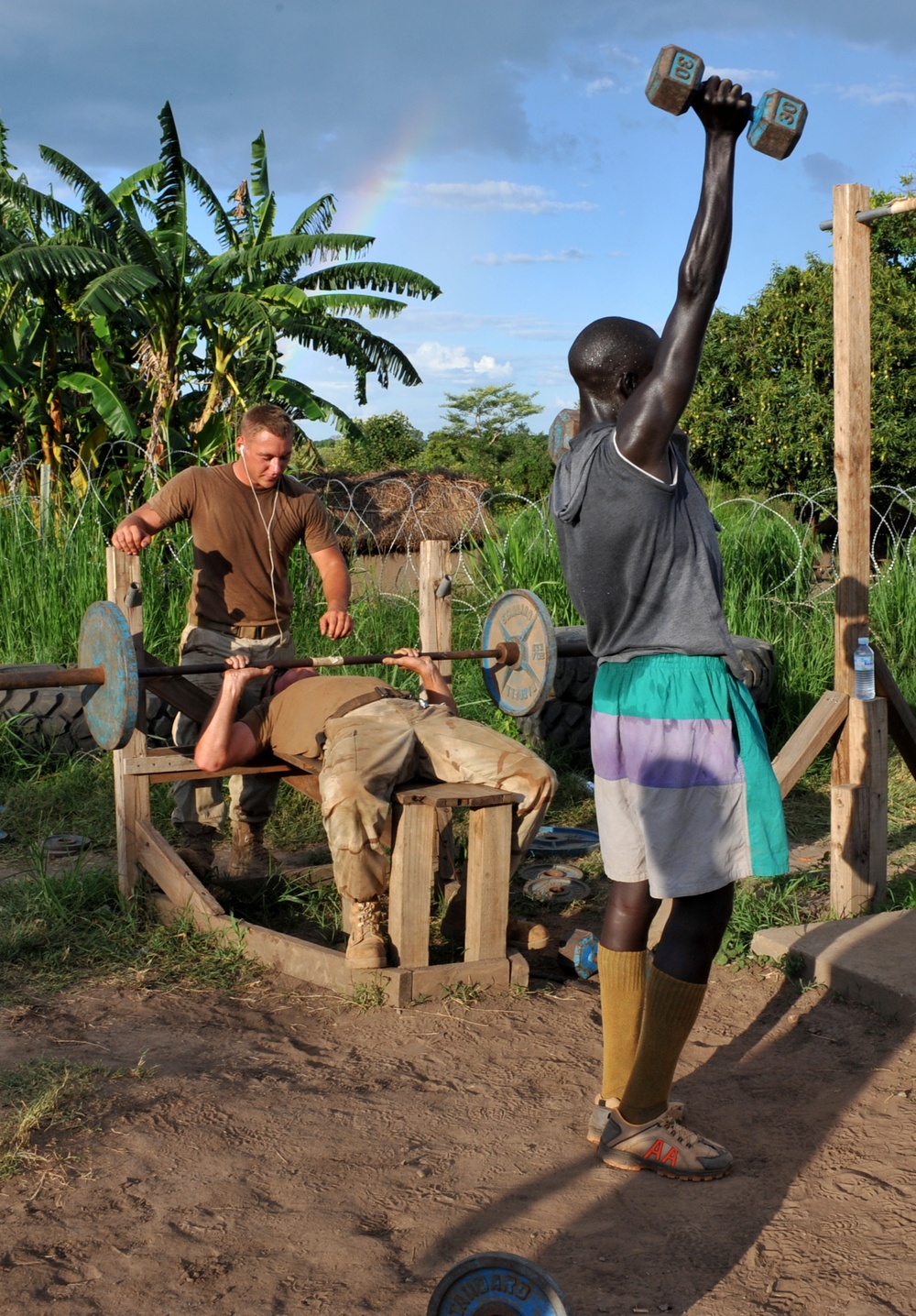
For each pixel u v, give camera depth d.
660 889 2.69
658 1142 2.82
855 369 4.60
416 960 3.99
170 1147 2.92
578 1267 2.44
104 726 4.41
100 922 4.59
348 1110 3.16
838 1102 3.19
